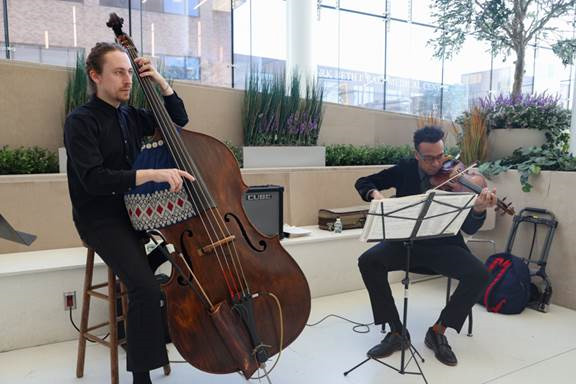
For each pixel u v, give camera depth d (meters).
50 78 3.34
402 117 5.15
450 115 7.80
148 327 1.71
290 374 2.20
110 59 1.73
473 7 5.38
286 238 3.21
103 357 2.36
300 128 4.10
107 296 2.02
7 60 3.19
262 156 3.75
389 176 2.72
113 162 1.80
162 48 5.94
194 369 2.24
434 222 2.16
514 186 3.49
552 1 5.12
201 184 1.76
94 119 1.73
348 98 7.25
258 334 1.76
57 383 2.10
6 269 2.41
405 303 2.22
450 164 2.64
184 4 5.99
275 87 4.07
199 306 1.69
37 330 2.47
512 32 5.25
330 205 3.87
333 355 2.41
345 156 4.27
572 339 2.64
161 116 1.82
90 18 5.56
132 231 1.83
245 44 6.42
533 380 2.17
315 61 6.05
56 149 3.39
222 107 4.06
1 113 3.20
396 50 7.56
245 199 2.95
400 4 7.50
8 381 2.11
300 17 5.81
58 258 2.65
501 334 2.71
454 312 2.39
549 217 3.28
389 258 2.46
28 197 2.82
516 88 5.31
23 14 5.18
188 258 1.72
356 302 3.21
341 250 3.35
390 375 2.20
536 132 3.85
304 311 1.86
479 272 2.37
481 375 2.21
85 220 1.78
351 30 7.18
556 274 3.23
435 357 2.39
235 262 1.75
